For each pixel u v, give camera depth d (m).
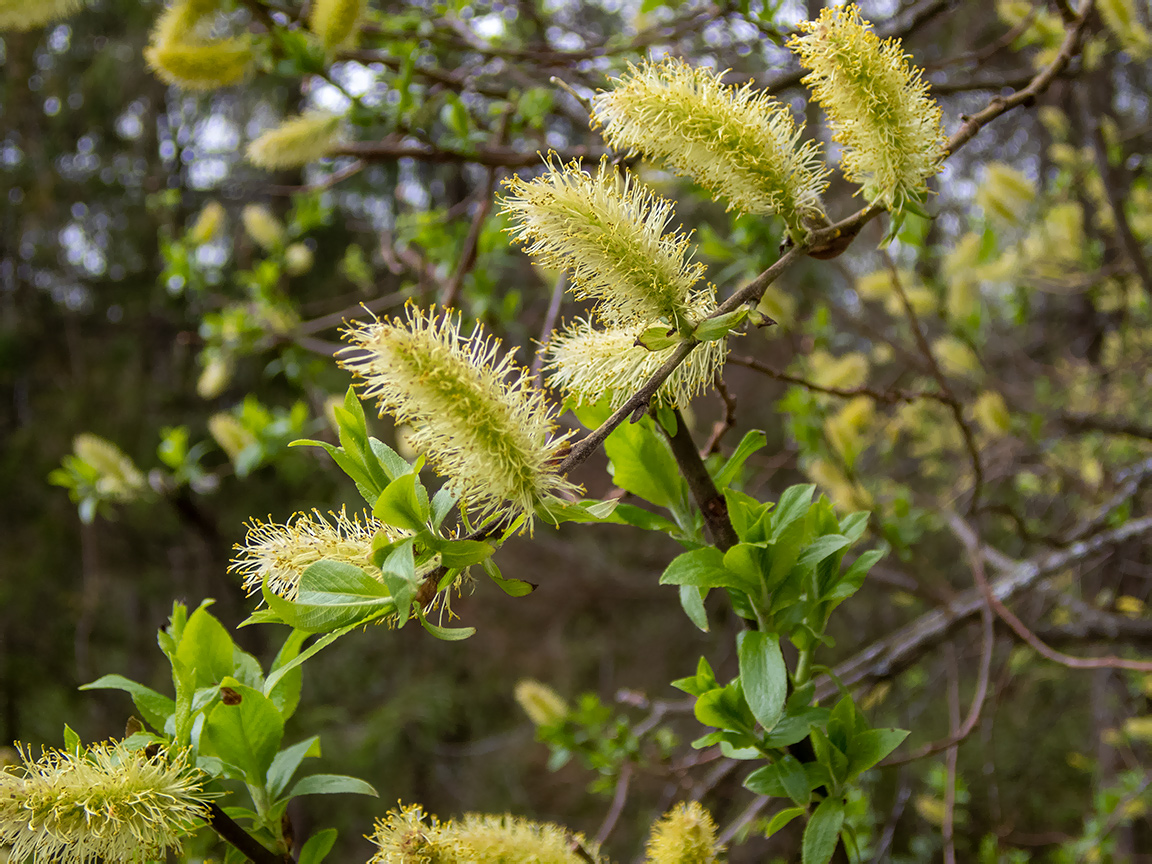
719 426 1.86
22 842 1.22
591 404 1.38
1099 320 6.43
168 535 9.01
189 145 9.36
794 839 7.21
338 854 8.53
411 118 3.06
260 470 9.12
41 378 9.54
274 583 1.19
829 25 1.39
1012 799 7.39
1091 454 5.16
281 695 1.51
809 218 1.41
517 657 10.98
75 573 8.76
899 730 1.42
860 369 3.61
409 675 10.05
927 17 3.28
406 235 4.15
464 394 1.12
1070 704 7.72
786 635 1.46
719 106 1.39
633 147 1.43
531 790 10.37
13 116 9.31
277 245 4.95
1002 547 7.78
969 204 5.14
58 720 7.85
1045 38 3.57
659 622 11.48
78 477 4.43
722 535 1.46
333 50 2.87
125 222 9.63
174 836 1.28
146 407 9.32
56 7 3.27
